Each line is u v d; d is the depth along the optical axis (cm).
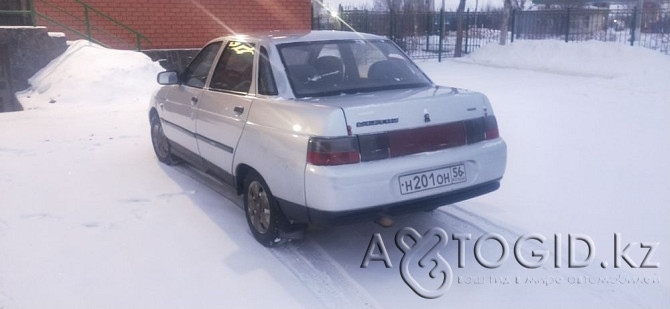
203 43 1603
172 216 513
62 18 1435
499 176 439
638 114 949
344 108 383
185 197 564
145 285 390
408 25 2259
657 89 1211
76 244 455
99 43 1412
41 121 942
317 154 379
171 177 628
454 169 411
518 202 533
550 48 1797
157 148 690
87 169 660
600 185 577
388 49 521
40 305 365
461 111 423
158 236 469
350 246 454
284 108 418
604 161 664
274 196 423
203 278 399
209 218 508
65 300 371
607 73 1512
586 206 520
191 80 583
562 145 742
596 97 1144
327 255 437
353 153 380
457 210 520
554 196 547
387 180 385
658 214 497
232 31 1636
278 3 1683
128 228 486
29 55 1230
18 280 397
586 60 1661
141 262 423
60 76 1189
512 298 373
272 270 411
